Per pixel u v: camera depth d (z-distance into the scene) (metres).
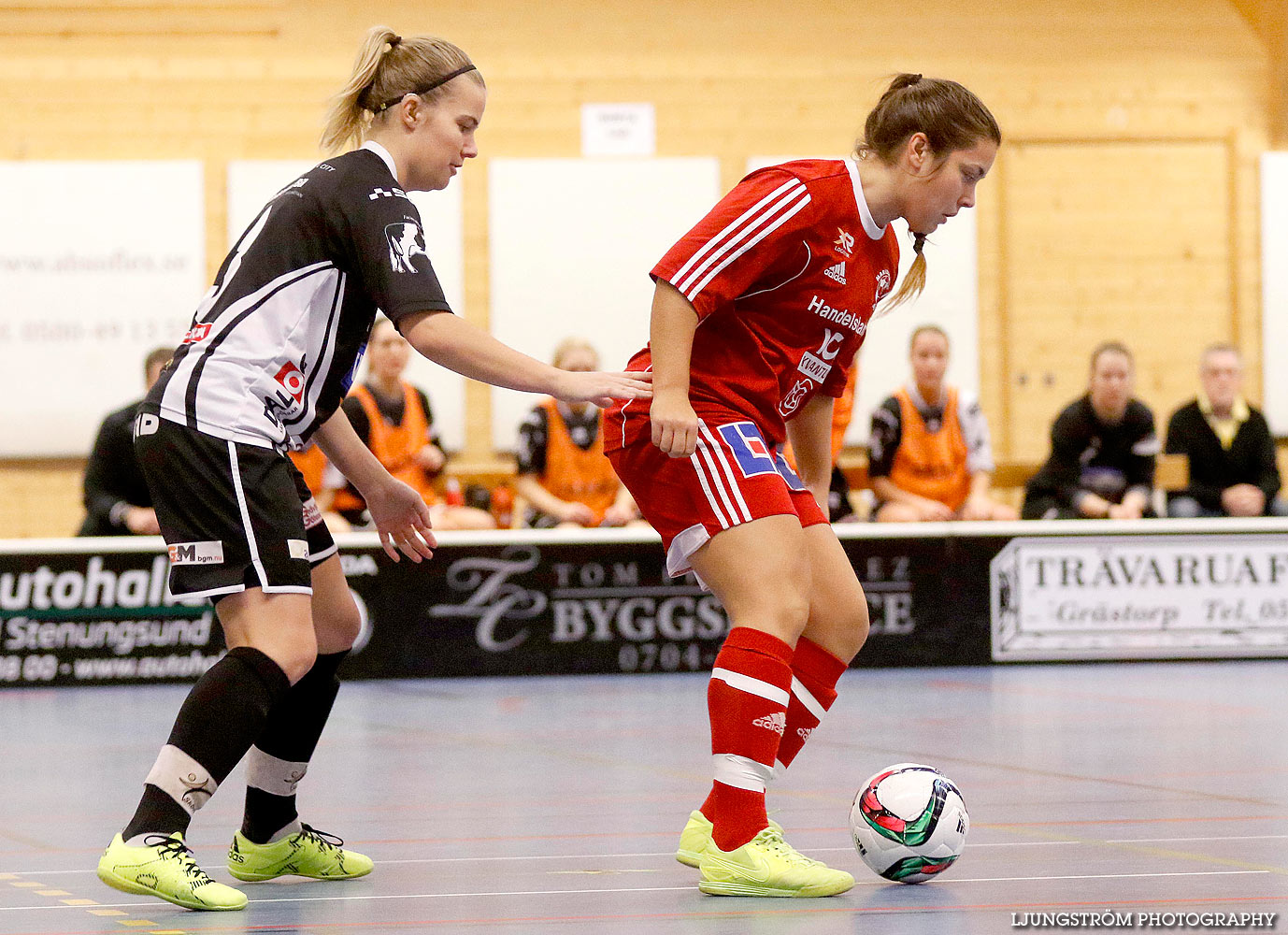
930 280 26.30
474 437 25.72
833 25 26.52
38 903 5.87
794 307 6.30
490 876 6.36
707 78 26.36
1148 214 26.81
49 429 25.23
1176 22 26.83
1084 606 17.39
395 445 18.02
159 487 5.93
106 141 25.55
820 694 6.64
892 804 6.04
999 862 6.42
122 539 16.39
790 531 6.14
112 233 25.41
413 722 12.71
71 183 25.33
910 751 10.41
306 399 6.16
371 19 25.94
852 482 21.62
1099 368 18.31
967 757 10.05
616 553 16.91
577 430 18.42
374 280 6.02
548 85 26.14
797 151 26.48
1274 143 26.97
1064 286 26.69
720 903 5.72
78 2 25.48
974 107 6.29
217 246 25.66
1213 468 18.91
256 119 25.80
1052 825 7.36
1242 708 12.93
